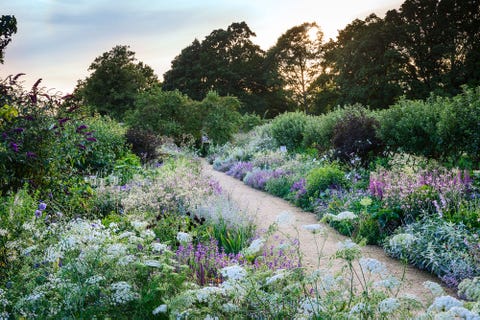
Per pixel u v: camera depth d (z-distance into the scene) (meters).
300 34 49.69
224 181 14.12
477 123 9.76
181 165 11.68
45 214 5.42
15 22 16.39
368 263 2.96
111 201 7.35
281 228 7.54
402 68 33.41
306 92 50.91
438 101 11.17
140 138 14.92
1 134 5.70
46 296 3.46
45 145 6.34
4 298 3.35
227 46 52.84
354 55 34.88
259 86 52.16
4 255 4.10
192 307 3.27
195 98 47.88
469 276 4.74
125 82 43.56
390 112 11.80
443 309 2.48
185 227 5.95
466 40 33.53
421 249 5.56
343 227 7.27
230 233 6.30
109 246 3.55
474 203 6.46
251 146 19.50
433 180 7.43
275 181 11.80
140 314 3.31
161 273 3.62
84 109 12.23
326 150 14.31
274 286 3.28
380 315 2.70
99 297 3.49
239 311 3.11
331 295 2.97
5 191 5.88
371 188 8.30
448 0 32.97
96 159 10.80
